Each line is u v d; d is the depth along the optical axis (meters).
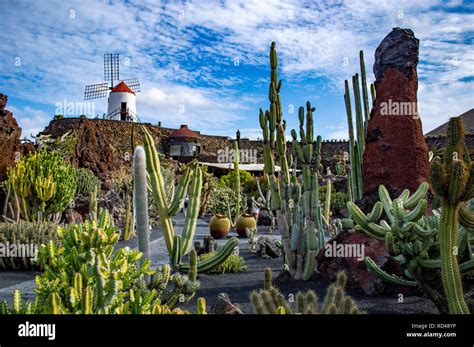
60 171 12.27
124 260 2.96
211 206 21.80
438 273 4.98
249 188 25.17
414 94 7.46
